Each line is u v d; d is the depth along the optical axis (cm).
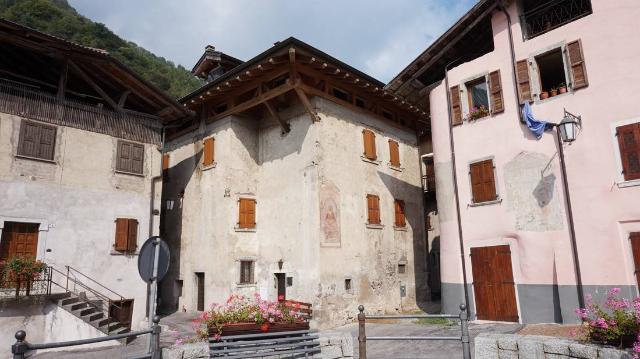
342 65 1421
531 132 1099
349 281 1412
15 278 1110
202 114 1719
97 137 1405
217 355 599
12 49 1371
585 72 1024
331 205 1406
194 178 1717
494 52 1214
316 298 1296
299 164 1453
